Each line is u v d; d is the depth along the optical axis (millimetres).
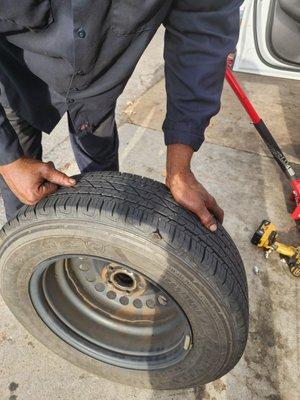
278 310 1898
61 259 1227
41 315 1409
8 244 1199
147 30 1148
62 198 1146
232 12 1156
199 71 1172
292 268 2014
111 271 1317
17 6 928
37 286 1312
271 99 3500
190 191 1185
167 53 1236
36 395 1526
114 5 1008
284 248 2055
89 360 1487
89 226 1084
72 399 1526
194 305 1131
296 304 1929
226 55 1192
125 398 1545
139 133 2924
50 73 1181
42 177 1151
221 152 2838
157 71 3693
